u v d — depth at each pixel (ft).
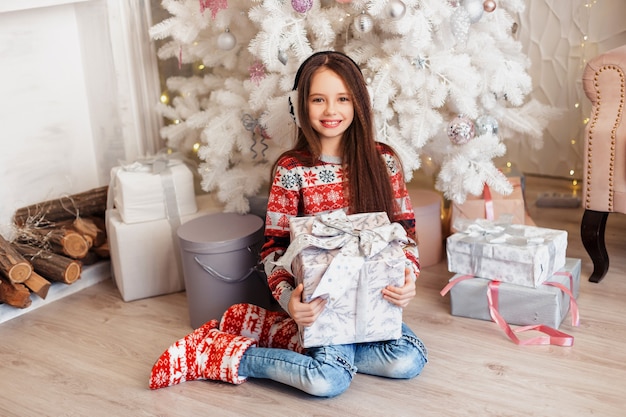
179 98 8.61
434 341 6.47
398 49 7.04
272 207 6.22
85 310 7.57
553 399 5.51
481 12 6.89
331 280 5.28
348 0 6.70
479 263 6.76
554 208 9.55
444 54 7.14
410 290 5.59
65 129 8.66
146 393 5.94
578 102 9.86
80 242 7.82
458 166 7.32
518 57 8.13
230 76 8.25
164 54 8.32
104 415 5.66
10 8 7.11
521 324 6.61
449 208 9.09
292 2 6.68
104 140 8.90
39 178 8.44
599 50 9.54
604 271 7.38
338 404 5.60
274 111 7.20
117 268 7.77
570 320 6.72
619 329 6.49
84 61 8.69
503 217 7.12
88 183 9.02
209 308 6.93
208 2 7.24
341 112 5.93
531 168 10.69
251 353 5.88
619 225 8.86
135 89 8.67
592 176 7.12
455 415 5.38
